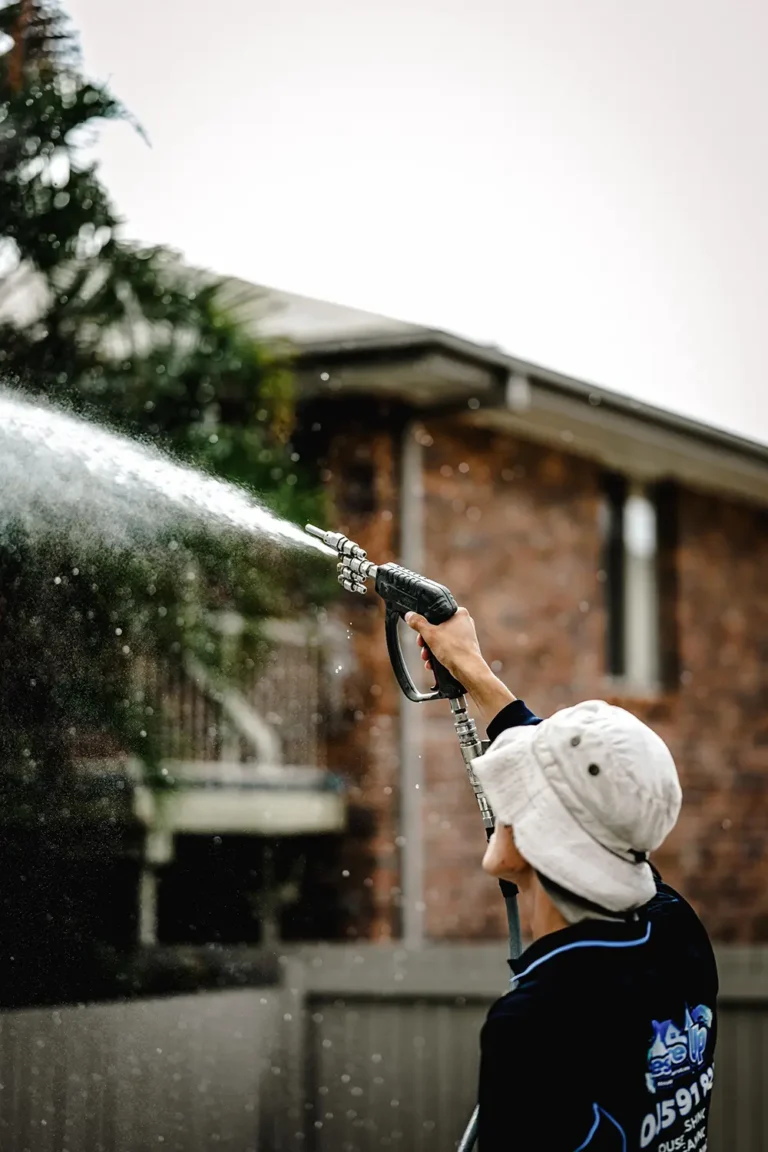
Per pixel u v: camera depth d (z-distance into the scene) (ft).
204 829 29.91
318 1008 26.40
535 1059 6.78
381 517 34.78
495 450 37.68
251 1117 24.59
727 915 42.42
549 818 7.14
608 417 36.86
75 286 22.03
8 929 19.11
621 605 41.57
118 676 22.06
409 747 34.30
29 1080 19.08
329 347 32.30
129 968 22.70
